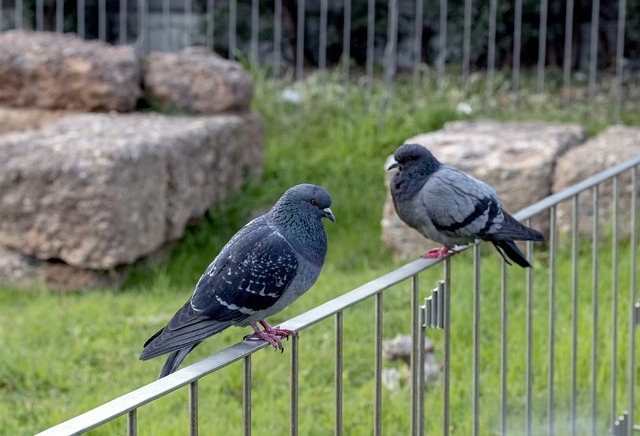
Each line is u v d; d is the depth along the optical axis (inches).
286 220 152.0
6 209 327.6
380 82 540.1
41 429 232.1
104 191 319.6
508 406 243.0
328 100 501.0
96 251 322.7
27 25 590.2
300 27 509.0
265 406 244.4
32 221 326.3
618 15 563.8
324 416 241.1
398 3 571.5
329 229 382.3
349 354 272.2
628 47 576.1
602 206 339.9
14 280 330.0
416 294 151.4
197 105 425.1
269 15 574.2
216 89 423.8
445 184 194.2
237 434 229.0
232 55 531.8
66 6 586.9
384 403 245.6
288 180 426.9
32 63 421.1
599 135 382.9
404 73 574.9
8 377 257.9
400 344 260.7
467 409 242.7
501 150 357.1
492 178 346.6
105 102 417.4
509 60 580.7
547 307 294.0
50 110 423.8
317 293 309.9
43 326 287.6
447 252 189.0
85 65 418.0
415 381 155.6
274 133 480.1
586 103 510.3
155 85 428.8
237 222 389.4
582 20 568.4
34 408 242.8
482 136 377.4
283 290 149.3
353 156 447.2
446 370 159.3
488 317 287.7
